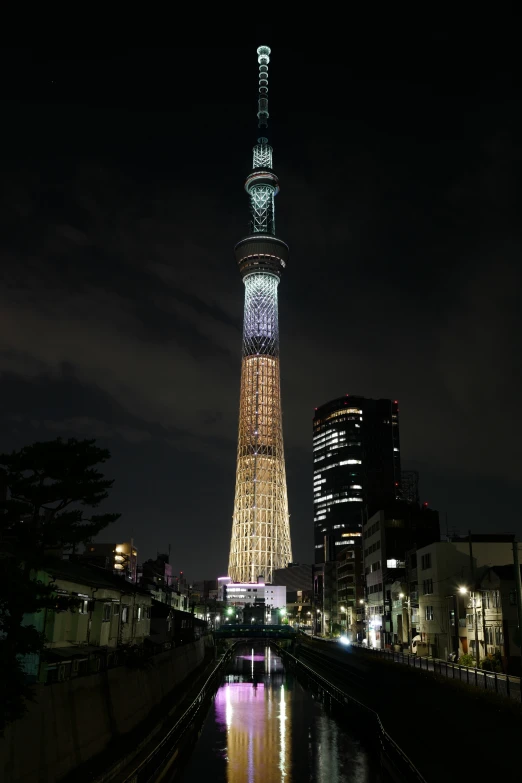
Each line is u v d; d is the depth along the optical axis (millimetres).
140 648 48000
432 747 38281
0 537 30469
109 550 104000
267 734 52688
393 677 51344
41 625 32875
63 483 30328
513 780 28188
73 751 30203
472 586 65750
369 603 118000
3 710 22469
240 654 168250
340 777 39656
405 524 108875
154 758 36906
